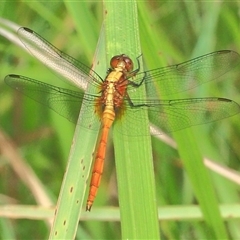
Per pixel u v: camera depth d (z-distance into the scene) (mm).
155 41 349
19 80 358
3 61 400
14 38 383
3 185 398
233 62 355
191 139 348
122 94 349
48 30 408
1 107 402
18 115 402
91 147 335
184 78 354
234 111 349
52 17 407
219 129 389
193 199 389
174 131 349
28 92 359
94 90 352
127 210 327
